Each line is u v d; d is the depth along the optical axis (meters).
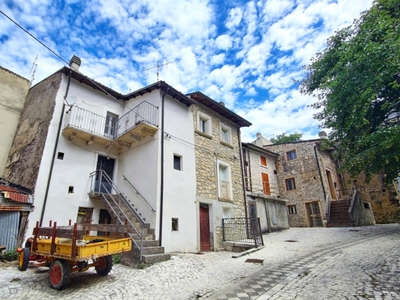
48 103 9.56
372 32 5.28
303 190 18.25
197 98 11.75
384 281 4.11
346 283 4.18
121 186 10.26
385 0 5.80
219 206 11.15
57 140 8.81
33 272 5.60
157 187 8.68
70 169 9.04
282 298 3.71
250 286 4.43
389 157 6.56
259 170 17.97
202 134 11.59
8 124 11.13
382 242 8.34
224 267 6.20
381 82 5.58
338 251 7.39
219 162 12.10
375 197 18.00
